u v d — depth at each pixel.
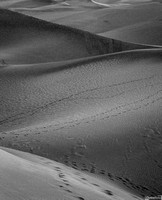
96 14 99.56
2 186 4.80
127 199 8.02
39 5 129.88
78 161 11.42
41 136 13.93
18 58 47.31
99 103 22.77
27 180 5.71
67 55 51.41
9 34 57.81
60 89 27.92
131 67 31.70
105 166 11.39
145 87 25.20
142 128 14.64
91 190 6.99
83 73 31.28
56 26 61.00
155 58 33.66
